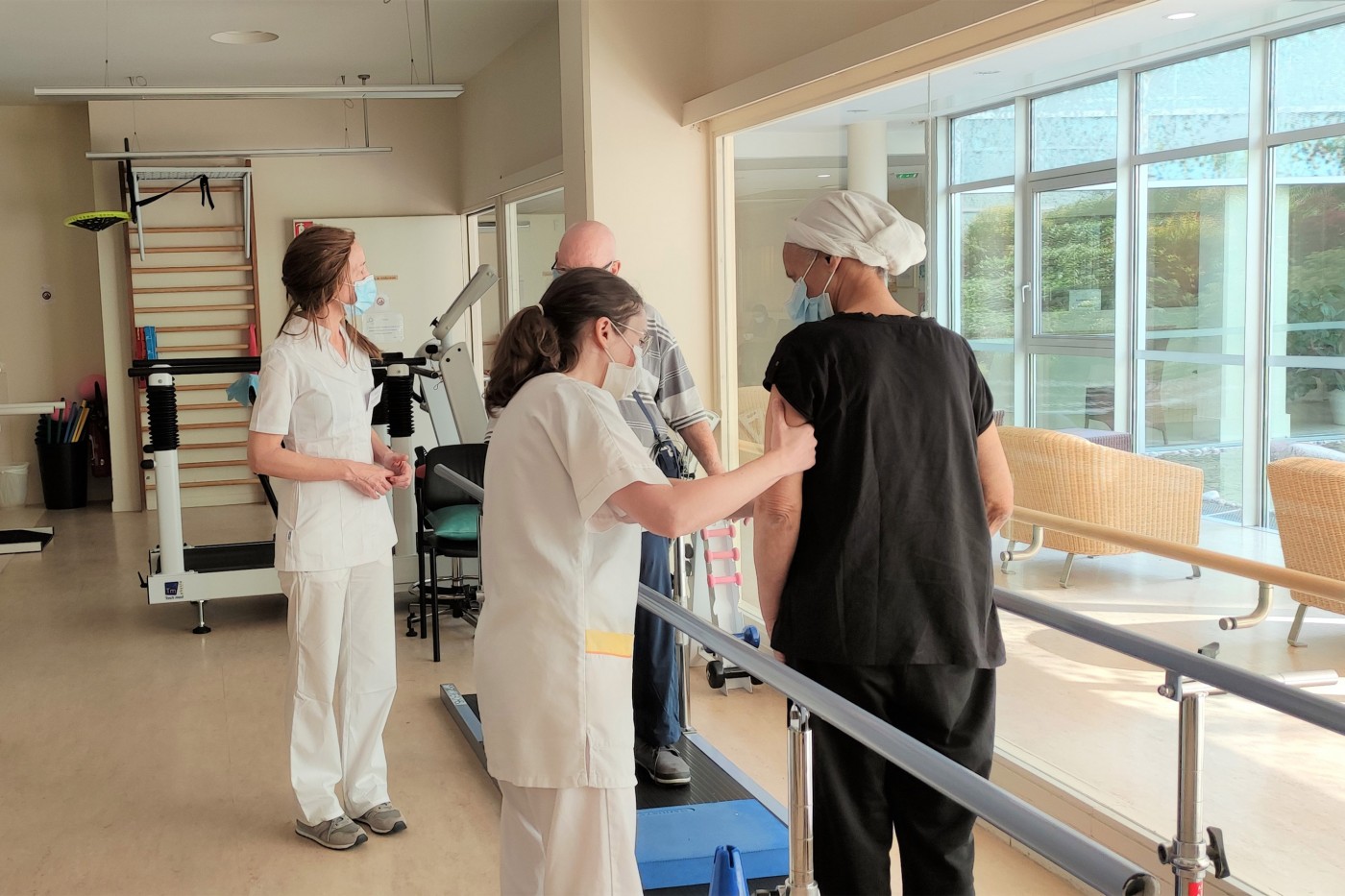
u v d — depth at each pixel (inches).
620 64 181.5
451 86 232.5
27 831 124.9
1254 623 90.3
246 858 117.9
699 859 104.5
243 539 300.8
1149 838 103.1
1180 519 98.8
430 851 119.3
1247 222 91.1
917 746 46.7
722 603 168.7
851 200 70.7
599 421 65.9
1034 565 120.6
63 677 181.9
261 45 290.7
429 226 360.2
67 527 326.3
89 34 272.4
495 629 69.5
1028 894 107.0
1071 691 115.6
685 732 141.9
